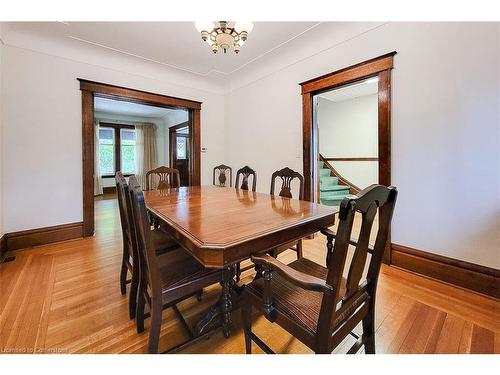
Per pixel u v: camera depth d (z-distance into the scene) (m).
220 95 4.31
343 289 1.04
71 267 2.18
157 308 1.06
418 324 1.41
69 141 2.87
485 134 1.68
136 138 7.23
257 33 2.64
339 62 2.58
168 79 3.69
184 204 1.65
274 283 1.11
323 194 4.89
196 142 4.08
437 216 1.92
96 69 3.04
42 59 2.67
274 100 3.40
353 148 5.30
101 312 1.54
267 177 3.57
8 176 2.51
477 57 1.69
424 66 1.94
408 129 2.05
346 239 0.72
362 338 1.09
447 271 1.88
